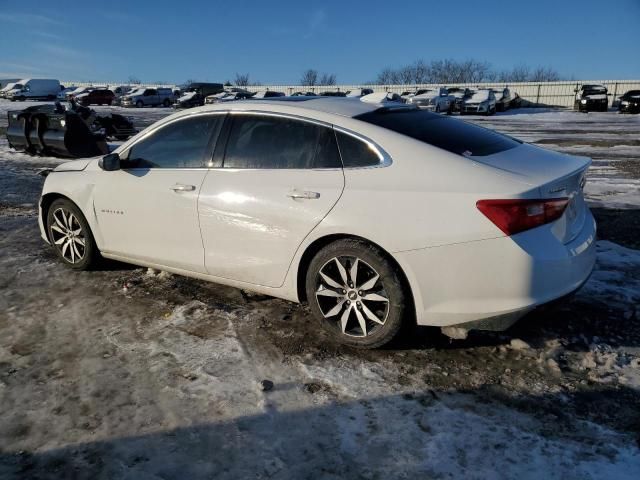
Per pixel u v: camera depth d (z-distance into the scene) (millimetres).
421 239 2861
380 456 2334
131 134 16172
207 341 3346
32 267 4727
